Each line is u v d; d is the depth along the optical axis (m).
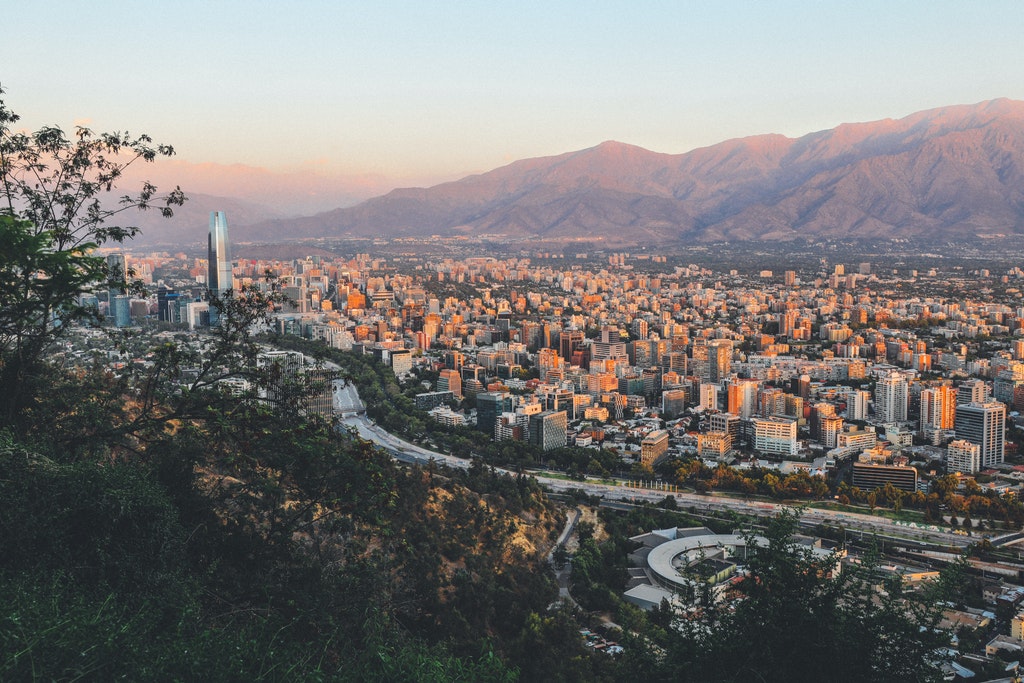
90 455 31.42
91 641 17.80
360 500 34.44
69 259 32.84
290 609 27.59
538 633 69.25
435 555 78.44
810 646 24.28
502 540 101.62
